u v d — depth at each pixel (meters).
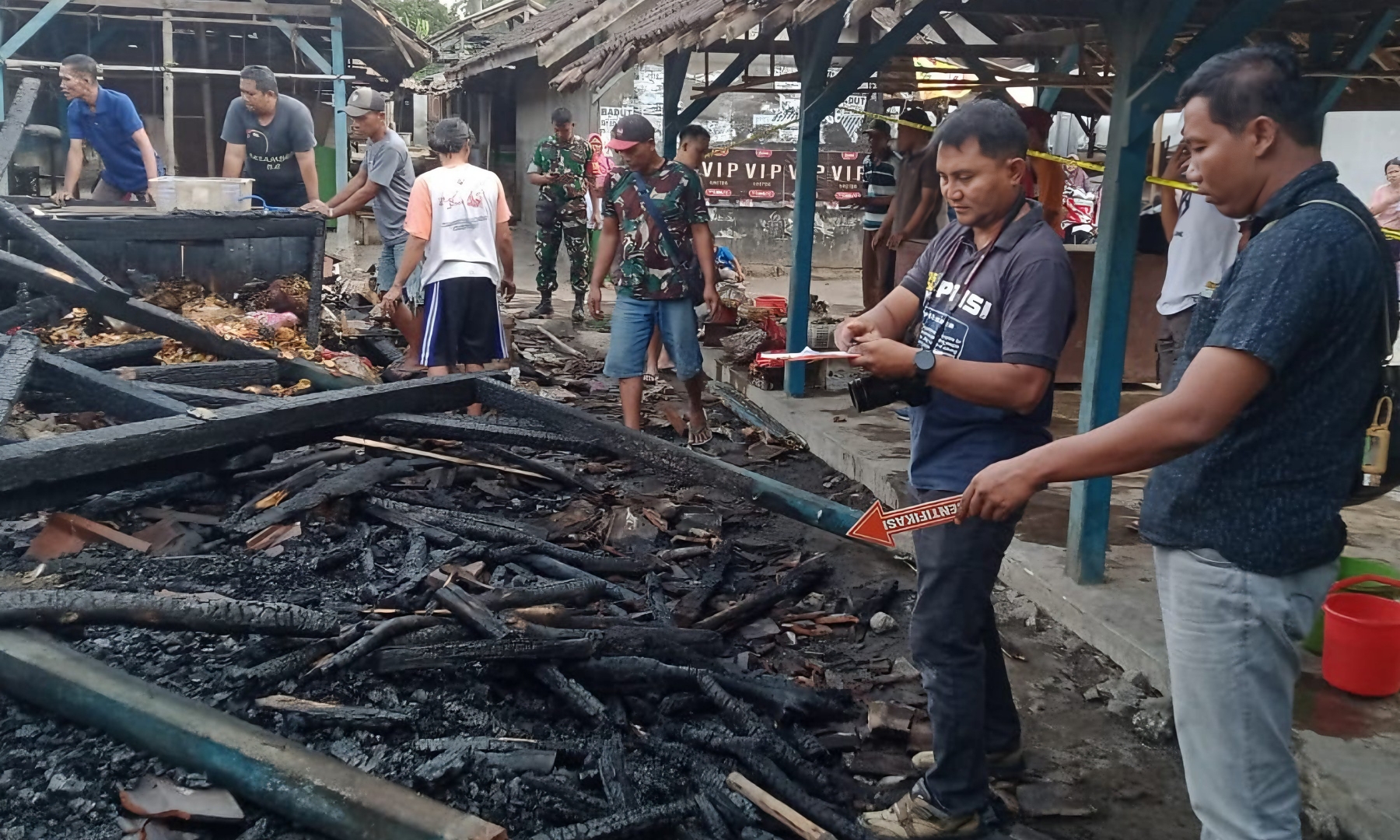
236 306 8.00
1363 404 2.19
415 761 3.17
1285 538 2.20
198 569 4.32
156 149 19.08
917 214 9.39
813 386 8.60
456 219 6.88
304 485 5.25
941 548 2.95
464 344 7.11
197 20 17.53
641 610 4.52
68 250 6.82
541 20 19.69
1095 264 4.66
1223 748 2.31
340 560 4.57
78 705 3.11
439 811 2.65
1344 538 2.28
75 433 4.25
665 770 3.36
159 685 3.30
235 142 9.01
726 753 3.47
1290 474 2.19
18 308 6.89
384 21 19.14
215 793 2.89
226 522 4.86
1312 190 2.16
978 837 3.13
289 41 19.30
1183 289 6.04
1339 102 9.00
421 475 5.64
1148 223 9.03
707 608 4.75
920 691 4.10
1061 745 3.82
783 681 3.95
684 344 7.04
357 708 3.35
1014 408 2.80
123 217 7.57
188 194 8.06
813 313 10.54
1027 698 4.14
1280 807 2.32
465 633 3.83
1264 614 2.23
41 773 2.96
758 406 8.49
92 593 3.47
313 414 5.01
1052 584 4.81
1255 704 2.27
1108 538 5.10
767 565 5.32
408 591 4.18
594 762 3.33
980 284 2.93
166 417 4.82
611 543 5.23
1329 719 3.64
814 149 7.93
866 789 3.46
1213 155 2.24
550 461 6.47
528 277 17.14
